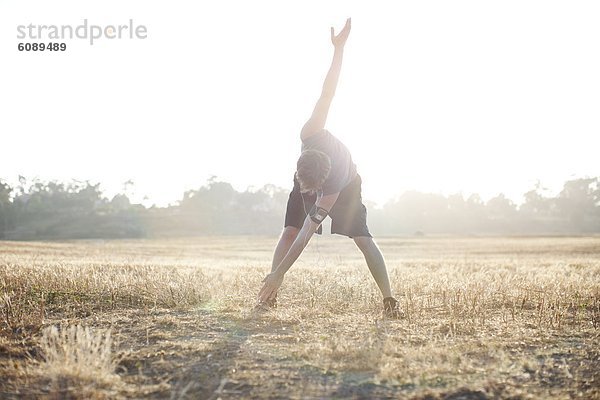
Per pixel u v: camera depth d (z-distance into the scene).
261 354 3.89
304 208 5.59
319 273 8.36
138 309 5.50
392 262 15.55
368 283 6.66
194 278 6.99
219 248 49.09
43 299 5.76
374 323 4.89
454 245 53.12
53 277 7.06
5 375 3.44
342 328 4.68
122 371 3.59
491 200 172.75
